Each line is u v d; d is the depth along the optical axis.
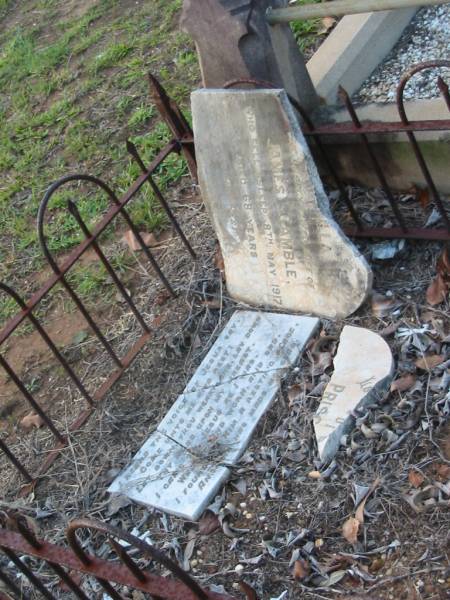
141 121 3.45
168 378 2.42
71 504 2.21
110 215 2.47
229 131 2.32
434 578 1.75
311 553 1.89
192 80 3.48
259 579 1.89
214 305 2.55
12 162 3.59
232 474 2.11
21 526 1.54
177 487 2.12
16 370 2.74
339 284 2.30
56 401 2.57
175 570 1.36
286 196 2.30
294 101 2.26
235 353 2.37
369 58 2.79
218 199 2.45
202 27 2.44
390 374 2.10
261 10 2.40
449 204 2.49
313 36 3.30
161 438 2.26
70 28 4.27
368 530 1.87
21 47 4.27
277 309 2.46
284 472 2.05
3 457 2.45
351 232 2.48
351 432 2.05
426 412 2.01
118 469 2.24
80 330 2.76
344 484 1.97
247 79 2.29
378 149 2.50
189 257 2.73
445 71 2.64
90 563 1.51
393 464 1.96
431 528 1.82
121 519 2.13
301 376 2.24
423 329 2.19
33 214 3.30
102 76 3.79
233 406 2.24
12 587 1.86
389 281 2.37
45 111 3.79
